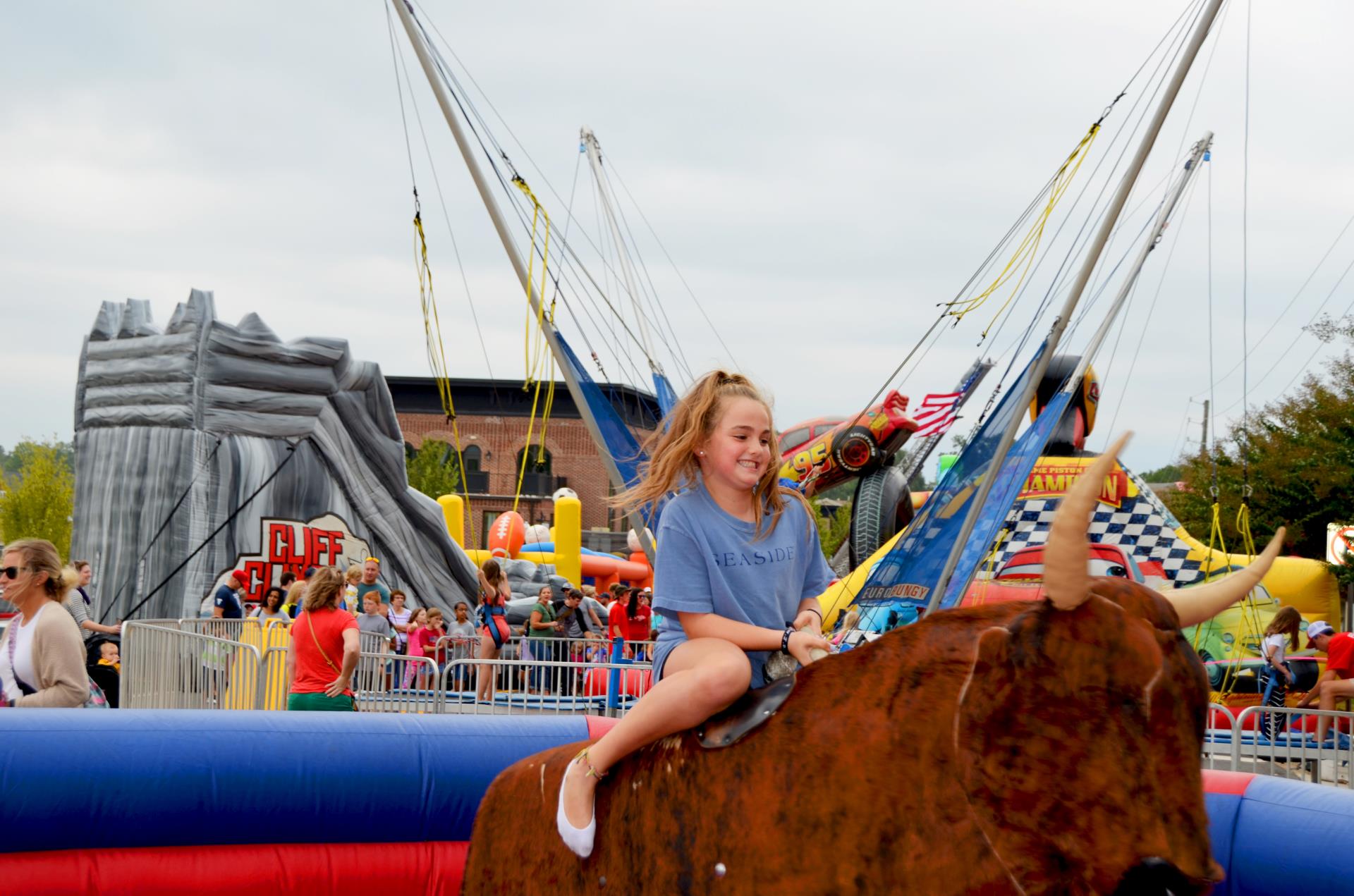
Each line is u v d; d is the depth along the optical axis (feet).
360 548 71.87
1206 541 85.81
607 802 11.23
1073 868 8.29
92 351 70.49
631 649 51.21
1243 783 17.29
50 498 164.66
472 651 49.44
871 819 9.25
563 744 18.98
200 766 16.80
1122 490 51.52
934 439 58.70
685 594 11.01
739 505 11.43
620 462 28.53
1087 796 8.26
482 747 18.54
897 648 9.69
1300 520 76.59
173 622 45.55
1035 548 48.73
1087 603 8.50
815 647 10.53
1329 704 37.32
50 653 18.37
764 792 9.91
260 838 17.17
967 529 26.63
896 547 28.86
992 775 8.58
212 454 66.18
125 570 66.08
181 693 38.93
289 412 69.10
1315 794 16.26
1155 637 8.35
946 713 9.13
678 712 10.47
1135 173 25.03
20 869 15.85
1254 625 49.67
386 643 45.06
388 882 17.65
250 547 67.05
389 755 17.90
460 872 18.01
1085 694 8.36
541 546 103.35
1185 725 8.25
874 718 9.52
